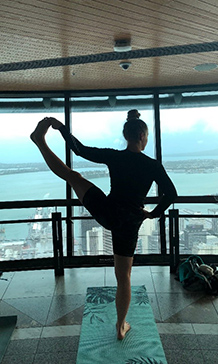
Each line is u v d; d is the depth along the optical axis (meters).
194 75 3.47
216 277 2.99
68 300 2.88
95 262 3.87
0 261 3.77
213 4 1.91
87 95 4.04
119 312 2.06
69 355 2.09
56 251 3.45
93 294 2.88
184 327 2.38
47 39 2.42
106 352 2.01
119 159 1.79
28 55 2.78
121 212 1.78
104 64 2.95
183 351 2.09
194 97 4.04
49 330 2.39
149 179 1.81
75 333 2.34
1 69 2.96
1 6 1.87
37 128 1.91
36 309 2.72
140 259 3.88
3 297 2.97
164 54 2.72
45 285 3.23
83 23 2.15
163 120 4.07
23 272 3.62
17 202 3.48
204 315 2.55
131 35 2.38
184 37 2.44
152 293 2.97
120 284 1.98
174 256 3.44
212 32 2.36
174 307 2.69
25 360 2.04
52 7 1.90
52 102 4.09
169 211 3.39
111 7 1.92
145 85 3.85
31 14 1.99
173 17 2.09
